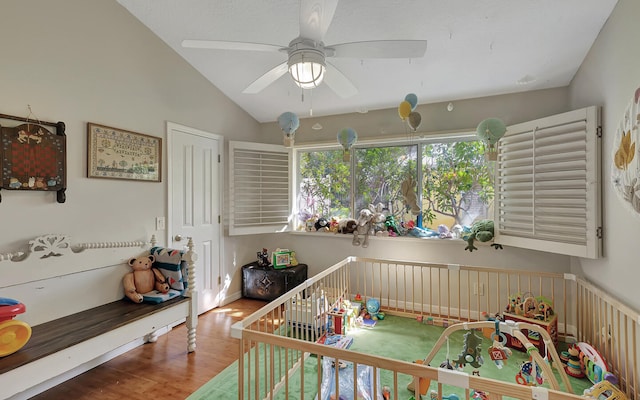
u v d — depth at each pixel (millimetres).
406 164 3570
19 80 1917
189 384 2115
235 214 3645
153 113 2754
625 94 1820
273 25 2510
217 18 2502
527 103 2979
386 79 2980
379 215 3545
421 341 2703
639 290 1744
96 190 2334
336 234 3717
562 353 2375
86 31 2264
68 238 2158
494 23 2217
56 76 2094
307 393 2023
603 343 2191
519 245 2727
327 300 3041
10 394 1534
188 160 3125
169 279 2598
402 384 2100
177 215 3000
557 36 2273
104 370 2271
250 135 3973
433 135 3322
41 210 2031
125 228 2535
